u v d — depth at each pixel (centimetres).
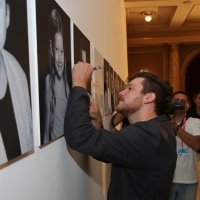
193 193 209
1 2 54
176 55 789
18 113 61
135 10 614
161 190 111
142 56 829
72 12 112
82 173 128
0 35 54
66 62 99
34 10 73
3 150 54
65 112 98
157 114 122
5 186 58
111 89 230
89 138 90
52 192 88
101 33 189
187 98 215
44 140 77
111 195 117
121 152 96
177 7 565
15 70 60
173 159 113
